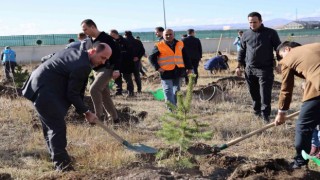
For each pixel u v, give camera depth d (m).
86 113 6.61
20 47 38.12
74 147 7.61
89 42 6.78
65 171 6.50
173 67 9.69
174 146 7.51
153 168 6.36
